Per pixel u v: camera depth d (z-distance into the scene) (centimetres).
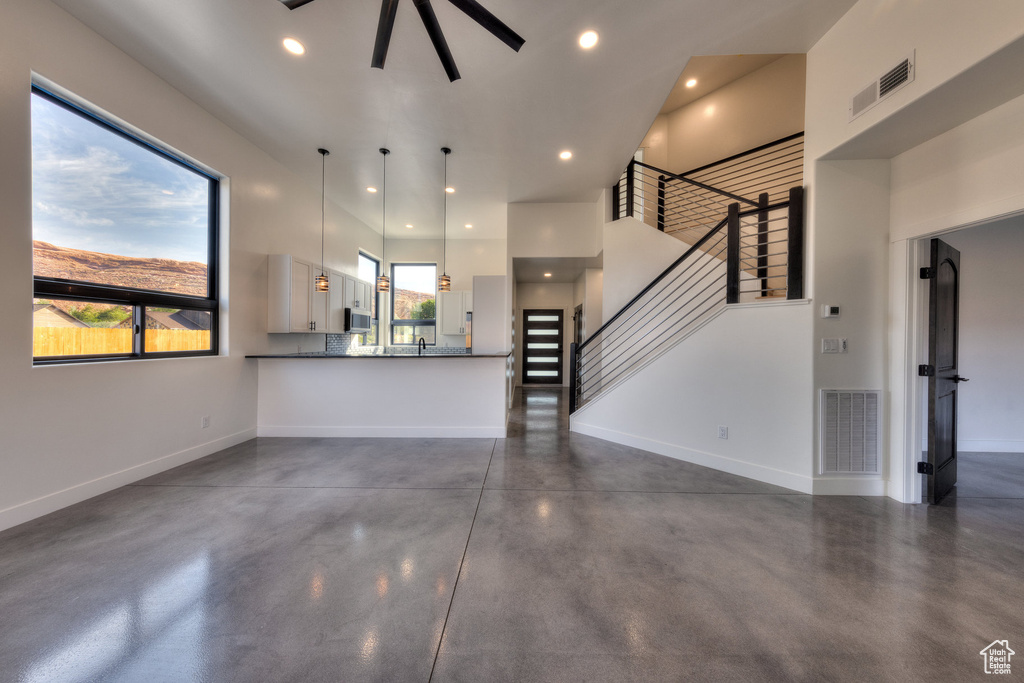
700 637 149
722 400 342
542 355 935
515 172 497
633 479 318
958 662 138
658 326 459
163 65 303
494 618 159
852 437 288
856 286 286
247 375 426
